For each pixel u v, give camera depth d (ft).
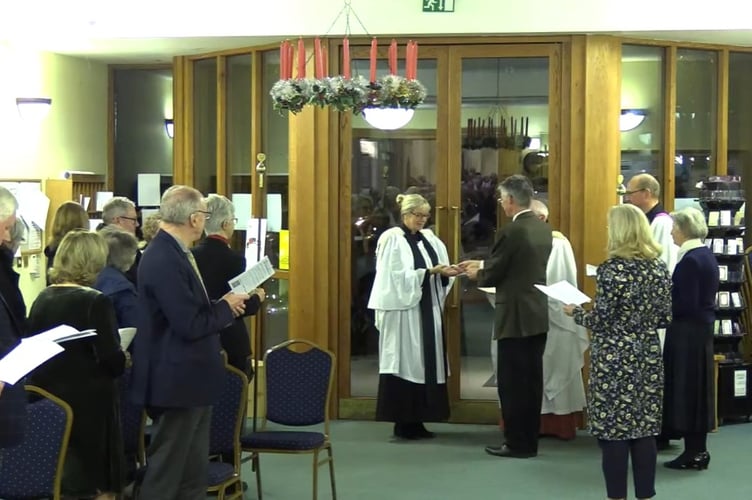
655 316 14.08
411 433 20.02
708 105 22.24
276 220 22.17
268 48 21.88
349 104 16.05
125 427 14.28
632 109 21.44
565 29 20.24
